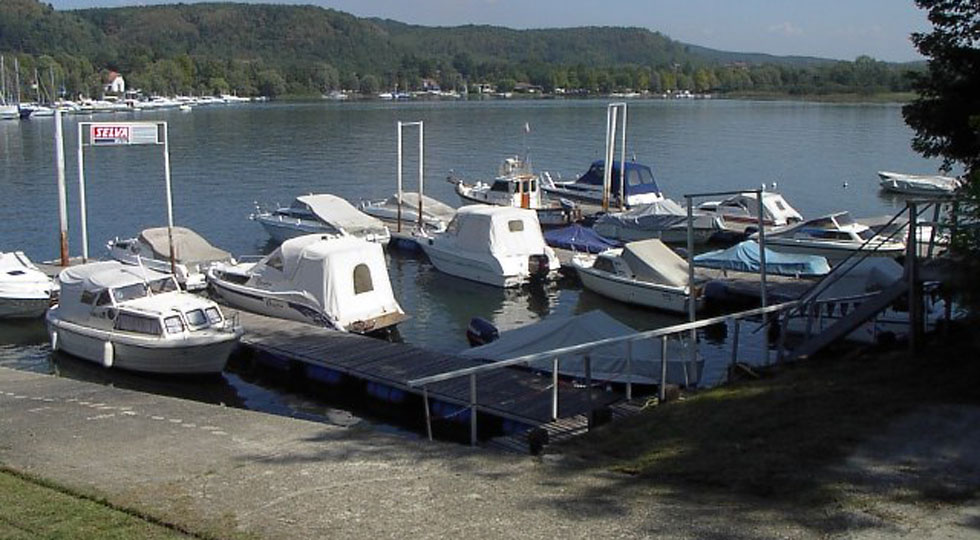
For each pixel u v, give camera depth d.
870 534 8.69
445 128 109.12
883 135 97.62
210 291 28.89
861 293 21.27
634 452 11.61
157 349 21.92
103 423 14.89
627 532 9.13
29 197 53.12
